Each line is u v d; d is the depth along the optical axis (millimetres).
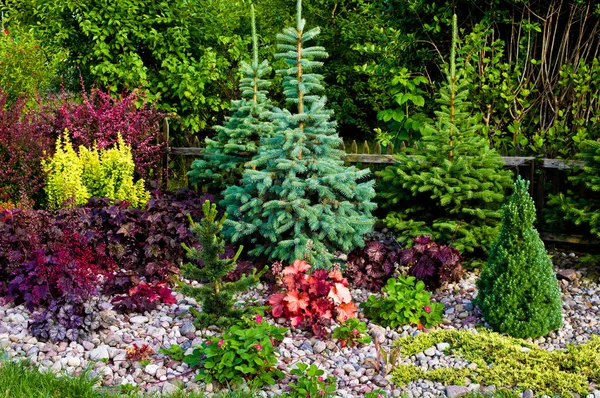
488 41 7898
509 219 4879
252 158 6281
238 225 5797
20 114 7789
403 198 6598
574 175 6676
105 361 4316
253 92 6773
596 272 6160
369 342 4699
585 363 4250
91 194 7109
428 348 4562
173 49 9133
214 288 4777
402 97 8062
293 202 5574
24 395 3762
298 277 4949
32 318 4961
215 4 10047
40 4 9250
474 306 5348
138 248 6145
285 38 5883
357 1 11523
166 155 8422
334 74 11578
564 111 7520
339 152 5988
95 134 7898
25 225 5652
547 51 7645
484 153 6422
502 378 4121
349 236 5852
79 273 4805
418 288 5117
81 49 9250
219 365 4043
